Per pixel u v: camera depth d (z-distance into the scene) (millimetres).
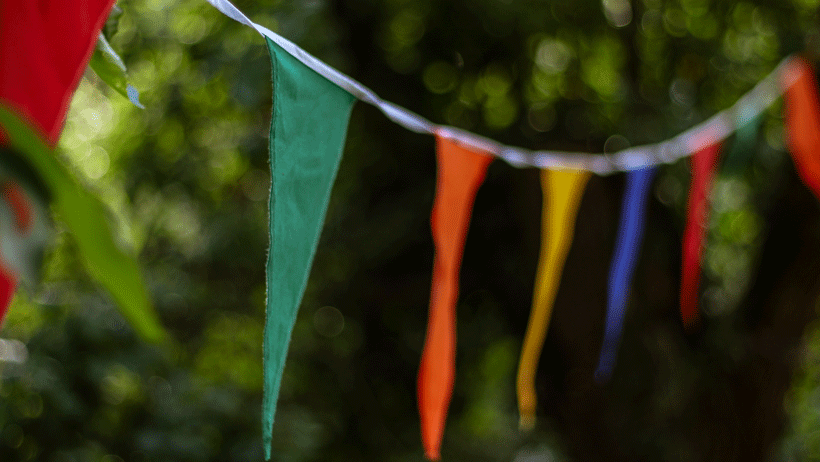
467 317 3611
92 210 406
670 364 3332
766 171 3371
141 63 3199
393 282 3498
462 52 3426
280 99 962
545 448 4059
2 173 372
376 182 3443
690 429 3377
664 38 3432
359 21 3318
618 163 1908
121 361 2496
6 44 687
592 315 3342
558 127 3402
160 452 2561
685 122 3152
